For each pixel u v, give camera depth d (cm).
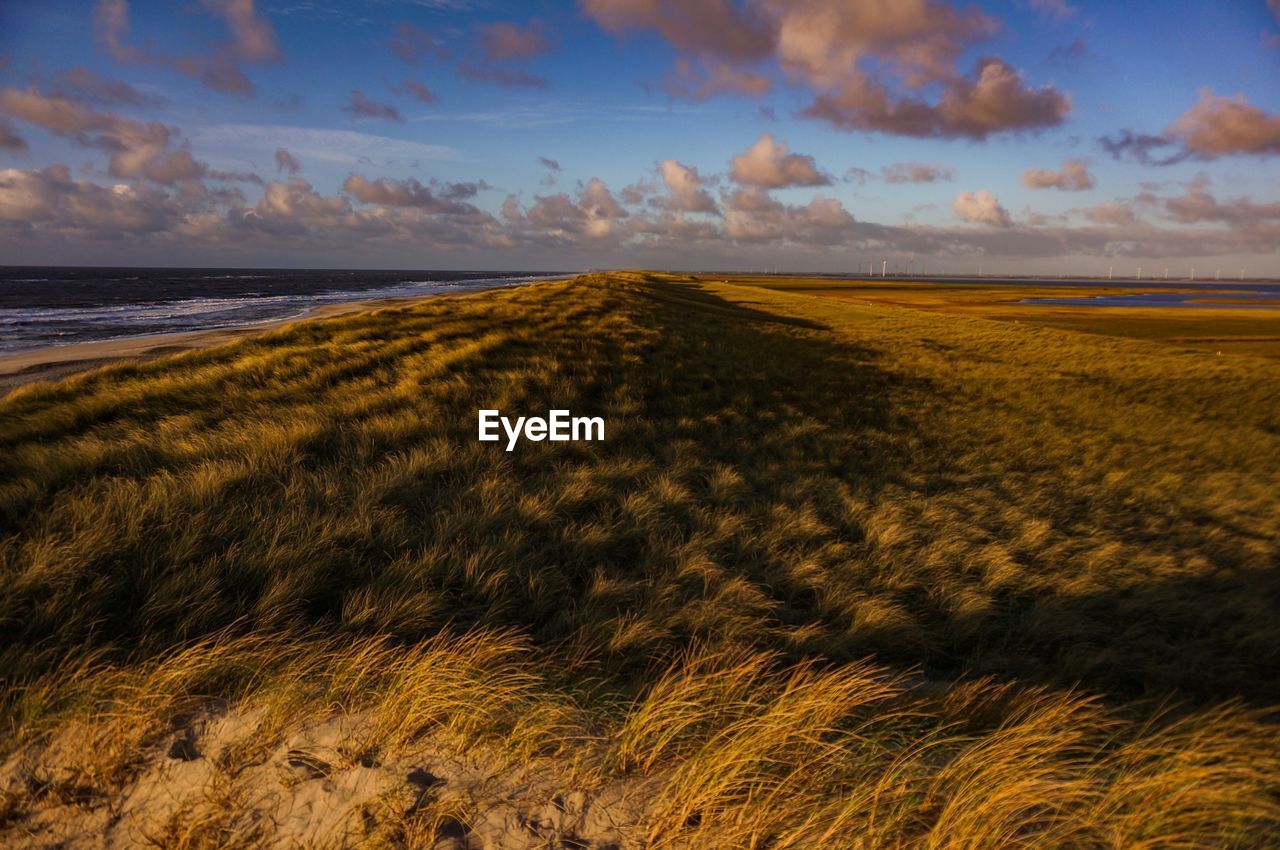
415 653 399
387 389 1255
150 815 285
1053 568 741
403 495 739
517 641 466
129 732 327
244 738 330
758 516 821
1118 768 336
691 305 4409
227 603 496
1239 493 1089
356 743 329
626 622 521
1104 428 1595
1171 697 484
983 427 1545
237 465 754
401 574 557
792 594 631
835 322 4278
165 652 405
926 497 978
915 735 379
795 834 267
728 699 378
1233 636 588
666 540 710
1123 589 690
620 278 6544
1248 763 316
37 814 286
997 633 598
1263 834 271
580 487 819
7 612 443
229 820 278
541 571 604
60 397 1193
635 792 305
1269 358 3328
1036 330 3981
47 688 351
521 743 329
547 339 1950
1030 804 272
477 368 1488
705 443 1177
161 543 563
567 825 282
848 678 408
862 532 809
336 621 496
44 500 650
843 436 1320
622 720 366
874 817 278
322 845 265
